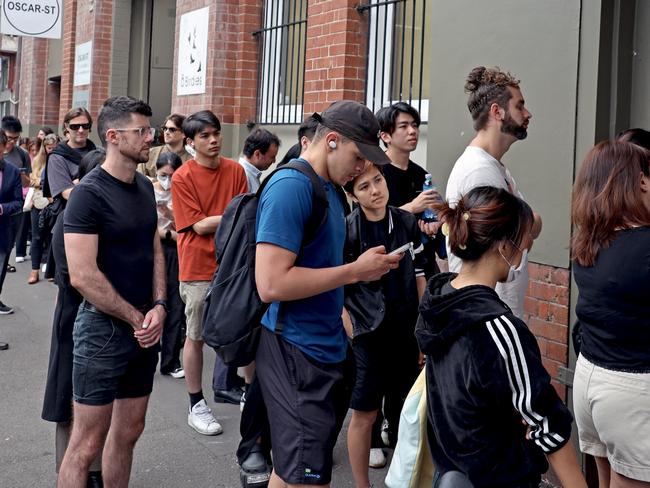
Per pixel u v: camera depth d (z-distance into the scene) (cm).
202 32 1011
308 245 336
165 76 1462
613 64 452
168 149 805
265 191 334
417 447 289
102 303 368
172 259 678
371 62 762
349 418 598
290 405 334
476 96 423
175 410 607
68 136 756
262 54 958
